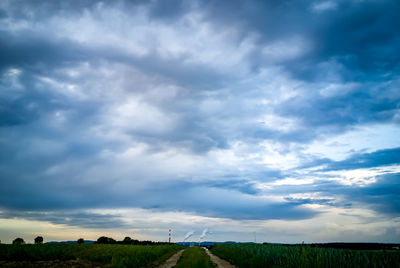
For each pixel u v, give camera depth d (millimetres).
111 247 35312
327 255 16031
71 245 33125
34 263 17953
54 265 17719
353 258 14672
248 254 23688
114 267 17656
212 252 44438
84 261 21172
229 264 22766
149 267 20031
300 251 18203
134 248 34062
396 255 13812
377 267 13422
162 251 34906
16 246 23344
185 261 21062
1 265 16500
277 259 19219
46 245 28578
